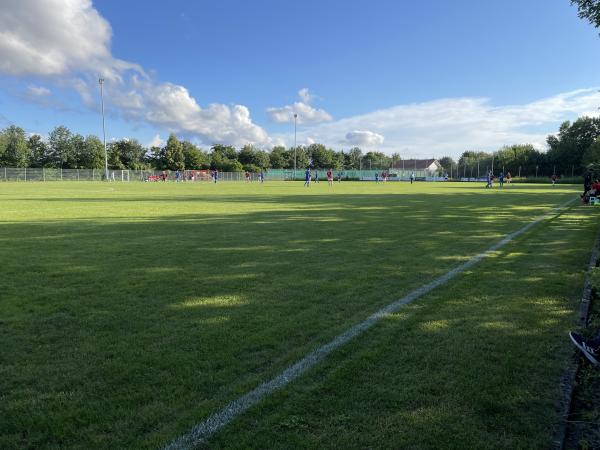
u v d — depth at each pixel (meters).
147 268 7.20
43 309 5.09
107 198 25.25
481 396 3.14
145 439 2.65
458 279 6.49
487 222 13.59
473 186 51.91
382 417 2.88
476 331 4.40
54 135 97.56
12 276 6.64
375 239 10.24
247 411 2.95
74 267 7.25
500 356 3.80
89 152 99.50
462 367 3.60
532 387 3.29
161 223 13.16
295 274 6.81
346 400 3.09
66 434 2.71
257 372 3.52
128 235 10.73
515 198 25.98
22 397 3.13
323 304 5.29
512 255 8.31
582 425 2.86
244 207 19.16
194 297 5.58
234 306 5.21
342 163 133.88
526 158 88.38
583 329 4.26
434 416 2.90
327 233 11.20
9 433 2.72
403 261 7.79
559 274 6.78
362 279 6.50
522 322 4.66
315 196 28.16
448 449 2.57
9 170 71.56
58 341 4.15
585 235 10.85
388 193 32.59
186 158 111.31
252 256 8.20
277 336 4.27
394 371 3.53
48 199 24.08
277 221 13.81
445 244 9.58
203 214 15.95
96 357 3.80
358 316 4.84
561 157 85.56
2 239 10.06
